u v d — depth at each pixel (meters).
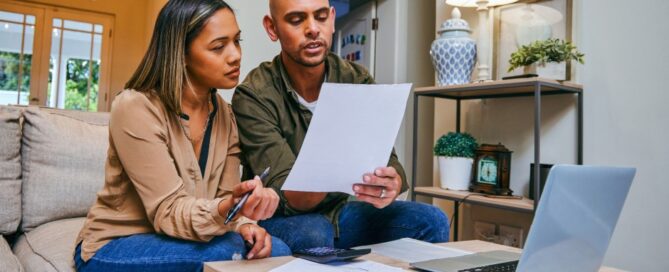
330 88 0.77
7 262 1.11
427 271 0.80
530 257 0.62
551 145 1.94
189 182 0.96
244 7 2.73
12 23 5.61
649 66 1.65
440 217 1.39
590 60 1.82
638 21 1.68
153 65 0.96
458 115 2.29
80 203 1.63
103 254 0.89
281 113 1.32
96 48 6.03
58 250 1.19
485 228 2.18
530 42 1.95
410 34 2.98
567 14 1.89
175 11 0.95
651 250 1.62
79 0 5.90
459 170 2.07
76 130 1.72
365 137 0.83
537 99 1.64
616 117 1.73
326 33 1.21
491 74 2.15
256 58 2.77
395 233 1.39
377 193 0.93
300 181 0.87
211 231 0.83
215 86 0.98
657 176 1.62
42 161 1.60
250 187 0.78
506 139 2.12
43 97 5.75
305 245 1.12
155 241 0.89
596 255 0.74
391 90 0.80
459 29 2.08
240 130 1.26
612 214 0.73
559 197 0.62
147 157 0.88
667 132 1.59
